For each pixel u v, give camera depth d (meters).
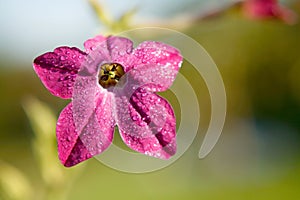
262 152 1.66
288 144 1.73
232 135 1.64
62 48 0.40
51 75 0.40
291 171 1.51
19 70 1.78
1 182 0.46
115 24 0.45
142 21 0.46
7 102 1.81
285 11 0.50
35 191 0.47
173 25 0.48
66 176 0.47
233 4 0.49
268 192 1.36
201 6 0.51
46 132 0.47
